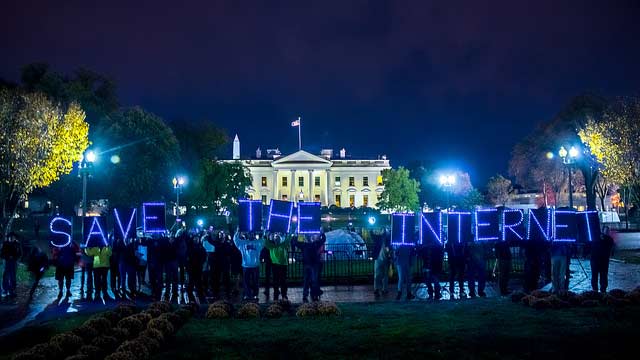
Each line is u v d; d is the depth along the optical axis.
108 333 13.02
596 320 14.56
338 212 125.88
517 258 30.09
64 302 21.84
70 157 57.03
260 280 26.25
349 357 11.70
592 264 21.30
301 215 20.47
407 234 20.66
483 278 21.16
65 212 71.75
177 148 69.75
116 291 23.02
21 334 14.43
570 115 71.19
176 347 12.66
